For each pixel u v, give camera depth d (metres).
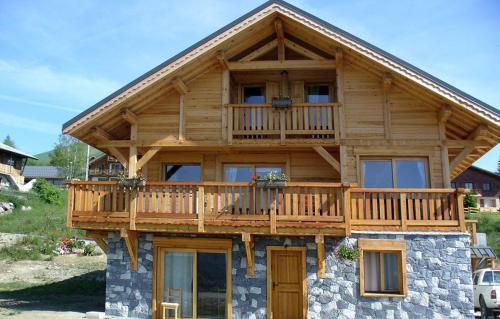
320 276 11.83
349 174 12.93
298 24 12.88
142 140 13.66
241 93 15.20
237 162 14.53
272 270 12.26
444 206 11.85
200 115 13.63
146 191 12.25
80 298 15.62
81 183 12.52
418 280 11.54
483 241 22.06
